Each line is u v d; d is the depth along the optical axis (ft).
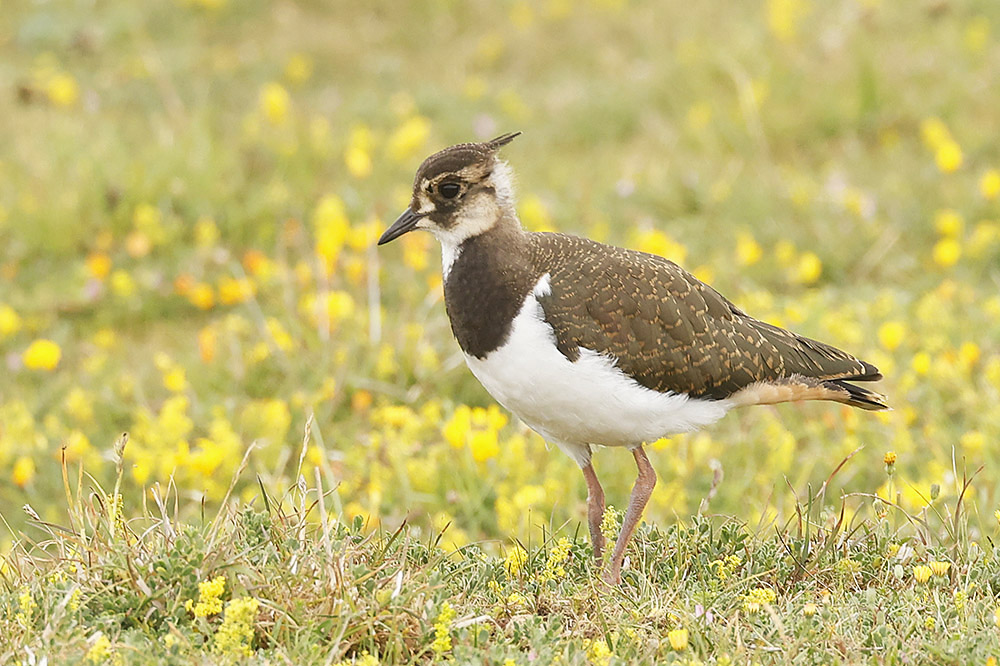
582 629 24.80
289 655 23.06
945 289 45.37
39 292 50.37
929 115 59.21
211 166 54.95
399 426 39.83
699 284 30.50
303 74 67.82
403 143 55.72
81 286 50.44
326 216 49.01
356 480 36.88
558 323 28.35
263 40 71.36
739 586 26.58
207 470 36.19
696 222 52.85
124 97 65.00
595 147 61.41
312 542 26.14
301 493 28.19
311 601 24.35
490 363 29.04
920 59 62.34
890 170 55.72
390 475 36.91
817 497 30.30
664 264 30.27
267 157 57.21
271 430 39.14
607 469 36.86
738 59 63.93
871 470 36.94
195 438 40.63
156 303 49.67
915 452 37.17
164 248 52.54
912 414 38.40
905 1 68.23
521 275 28.84
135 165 54.65
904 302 45.98
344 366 41.65
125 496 37.58
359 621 23.97
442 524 33.91
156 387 43.62
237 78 67.72
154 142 57.67
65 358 47.03
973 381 40.22
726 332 29.96
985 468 35.06
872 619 24.63
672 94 63.46
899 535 29.86
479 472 36.65
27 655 22.50
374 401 41.65
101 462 38.50
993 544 28.37
